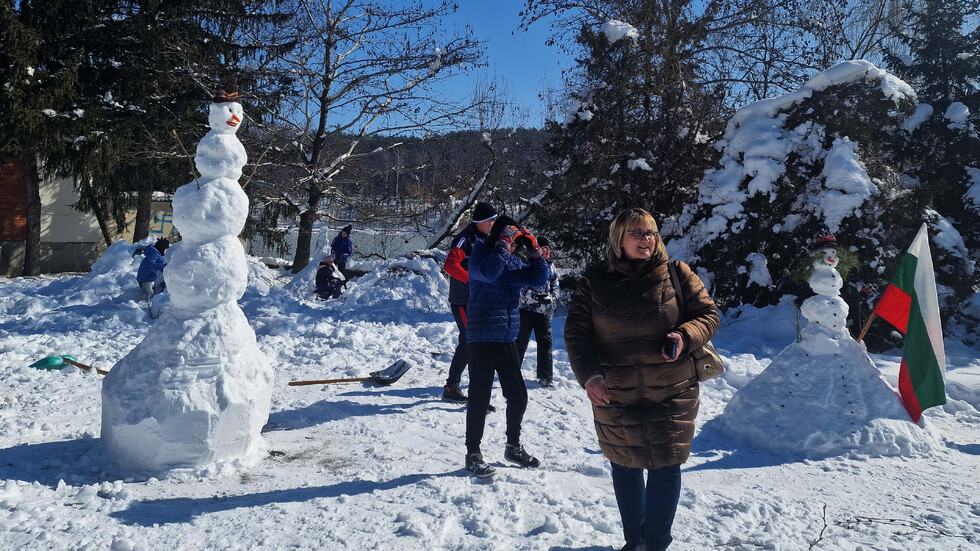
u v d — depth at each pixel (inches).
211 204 167.3
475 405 163.3
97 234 952.3
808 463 180.1
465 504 140.9
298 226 948.0
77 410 211.6
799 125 466.6
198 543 119.2
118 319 411.5
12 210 870.4
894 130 485.1
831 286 208.2
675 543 124.2
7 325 397.7
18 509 130.6
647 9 573.9
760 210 453.7
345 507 138.0
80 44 809.5
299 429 202.2
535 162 671.8
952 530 132.4
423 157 945.5
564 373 293.9
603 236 537.3
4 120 735.7
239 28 892.0
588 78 580.7
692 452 188.9
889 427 189.9
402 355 329.4
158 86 836.0
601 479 163.9
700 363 111.0
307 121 892.0
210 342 162.6
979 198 491.8
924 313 201.5
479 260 165.8
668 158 524.7
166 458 155.7
